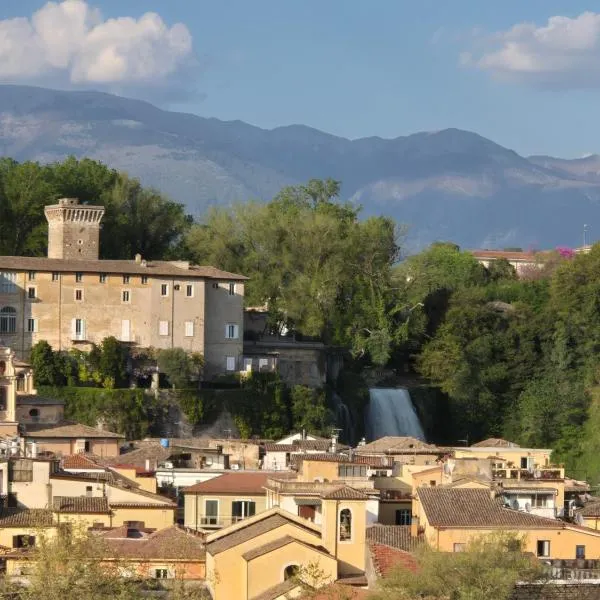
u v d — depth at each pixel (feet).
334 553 522.88
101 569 467.52
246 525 544.62
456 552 508.53
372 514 633.20
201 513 640.99
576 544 585.63
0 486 621.31
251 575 508.94
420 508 594.24
